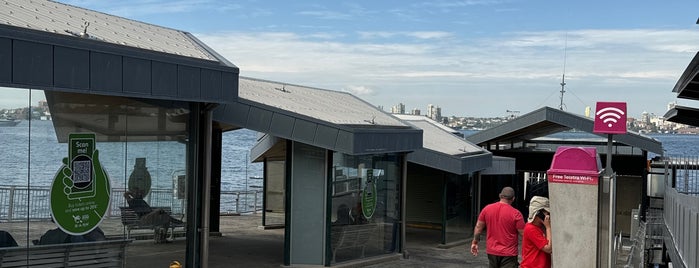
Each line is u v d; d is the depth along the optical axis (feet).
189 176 38.75
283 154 66.59
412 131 54.13
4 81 27.22
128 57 31.89
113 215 34.60
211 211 60.44
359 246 50.26
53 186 31.53
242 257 49.85
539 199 31.58
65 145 31.91
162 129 36.99
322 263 46.73
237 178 204.95
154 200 36.76
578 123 87.10
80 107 32.58
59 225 31.94
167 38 43.11
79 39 29.78
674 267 40.57
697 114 67.31
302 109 48.98
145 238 36.42
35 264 30.99
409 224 73.61
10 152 29.68
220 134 59.93
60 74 29.12
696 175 73.31
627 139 92.12
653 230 68.69
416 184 73.31
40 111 30.81
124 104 34.81
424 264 52.06
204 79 36.27
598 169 29.89
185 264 38.83
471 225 72.90
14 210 30.07
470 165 65.51
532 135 104.88
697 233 28.09
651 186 94.32
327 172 46.29
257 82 58.34
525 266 31.42
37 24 31.17
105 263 34.19
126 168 35.12
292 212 46.83
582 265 29.89
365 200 50.83
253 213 85.05
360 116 54.85
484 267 51.47
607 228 29.86
